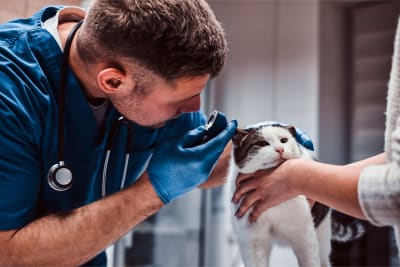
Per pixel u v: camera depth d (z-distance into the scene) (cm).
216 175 119
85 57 87
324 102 238
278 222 103
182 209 242
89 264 107
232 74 264
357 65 246
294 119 242
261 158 98
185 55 79
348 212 74
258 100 255
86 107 95
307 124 237
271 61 253
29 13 121
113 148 104
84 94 95
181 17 79
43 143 90
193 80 83
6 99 84
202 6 84
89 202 101
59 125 92
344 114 246
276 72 251
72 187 97
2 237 82
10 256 82
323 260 113
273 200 89
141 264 231
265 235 104
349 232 121
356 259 205
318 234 111
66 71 93
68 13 105
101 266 110
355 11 247
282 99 247
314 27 238
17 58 90
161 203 85
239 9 265
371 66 242
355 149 244
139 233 231
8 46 92
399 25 68
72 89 94
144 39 78
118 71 83
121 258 195
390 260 202
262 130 107
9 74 87
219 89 261
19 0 121
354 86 246
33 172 86
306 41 241
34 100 88
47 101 90
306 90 239
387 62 237
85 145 97
